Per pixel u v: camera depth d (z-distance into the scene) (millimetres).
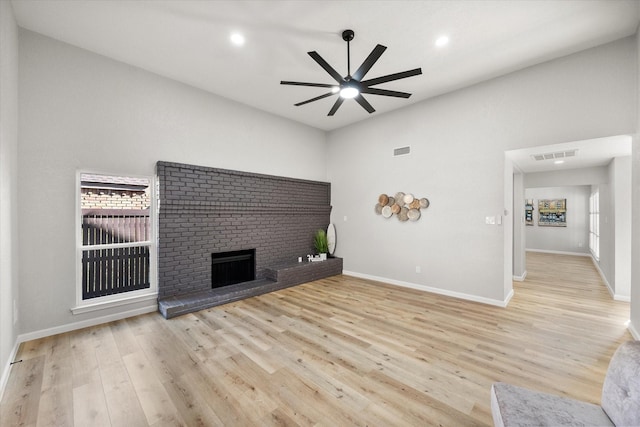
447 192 4367
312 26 2826
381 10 2602
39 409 1836
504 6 2533
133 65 3570
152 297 3701
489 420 1720
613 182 4184
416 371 2260
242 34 2965
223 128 4492
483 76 3834
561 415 1223
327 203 6215
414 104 4773
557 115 3363
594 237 7152
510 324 3205
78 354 2549
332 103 4777
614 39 2990
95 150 3289
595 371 2250
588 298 4180
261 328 3117
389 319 3373
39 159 2928
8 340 2355
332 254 6098
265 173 5094
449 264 4355
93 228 3400
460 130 4211
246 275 4840
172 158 3928
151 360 2439
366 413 1789
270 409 1829
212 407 1851
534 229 9188
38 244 2920
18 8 2555
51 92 3002
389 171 5145
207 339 2848
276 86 4137
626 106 2938
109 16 2686
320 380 2143
